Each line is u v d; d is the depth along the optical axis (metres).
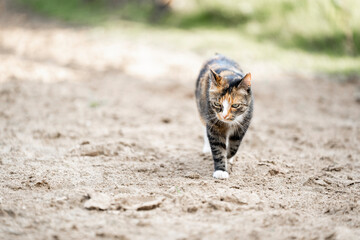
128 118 13.29
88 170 8.43
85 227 5.83
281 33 25.91
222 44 25.16
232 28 28.09
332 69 21.38
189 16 30.28
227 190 7.46
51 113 13.07
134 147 10.15
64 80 17.61
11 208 6.30
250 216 6.37
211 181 8.01
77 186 7.63
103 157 9.33
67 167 8.55
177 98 16.44
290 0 26.53
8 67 18.77
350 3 24.27
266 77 19.95
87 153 9.46
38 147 9.93
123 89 16.98
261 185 8.05
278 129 12.80
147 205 6.54
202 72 9.70
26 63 20.09
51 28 32.06
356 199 7.38
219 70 8.99
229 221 6.16
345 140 11.69
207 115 8.58
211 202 6.67
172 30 29.16
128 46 25.22
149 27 30.44
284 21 26.30
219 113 8.13
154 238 5.55
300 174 8.75
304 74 20.66
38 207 6.46
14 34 29.91
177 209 6.56
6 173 8.11
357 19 24.14
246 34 26.83
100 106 14.36
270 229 5.96
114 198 6.83
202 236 5.64
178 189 7.40
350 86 18.94
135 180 8.04
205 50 24.30
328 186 8.08
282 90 17.97
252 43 25.31
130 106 14.76
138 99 15.75
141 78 19.00
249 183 8.13
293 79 19.80
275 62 22.31
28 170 8.28
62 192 7.15
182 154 9.95
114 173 8.35
